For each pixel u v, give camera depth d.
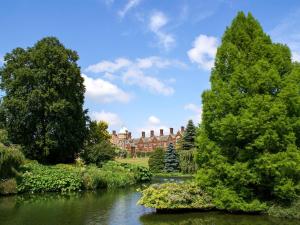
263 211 17.98
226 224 15.71
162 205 18.45
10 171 28.56
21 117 42.44
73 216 18.30
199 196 19.02
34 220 17.22
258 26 19.94
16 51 45.22
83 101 48.25
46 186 30.02
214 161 18.69
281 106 17.23
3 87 44.22
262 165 17.11
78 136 46.88
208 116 19.16
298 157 16.98
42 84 42.78
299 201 17.34
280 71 19.00
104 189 33.19
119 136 134.38
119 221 16.84
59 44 46.78
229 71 19.56
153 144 123.44
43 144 42.94
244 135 17.59
